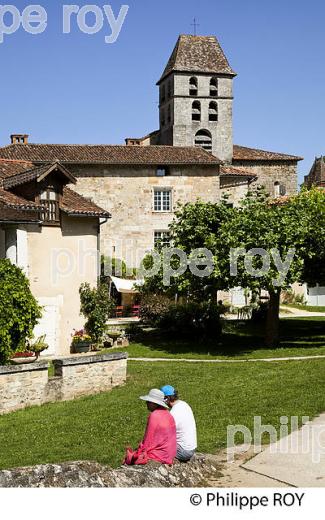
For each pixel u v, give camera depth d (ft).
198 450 34.01
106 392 58.59
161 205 144.15
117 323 108.06
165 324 99.66
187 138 206.69
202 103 207.82
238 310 120.88
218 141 207.21
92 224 90.38
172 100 208.13
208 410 44.93
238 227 82.84
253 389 52.13
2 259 72.59
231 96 209.15
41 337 82.79
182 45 211.82
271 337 88.58
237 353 83.41
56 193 85.25
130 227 142.00
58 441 40.55
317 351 81.20
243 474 29.86
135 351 86.84
